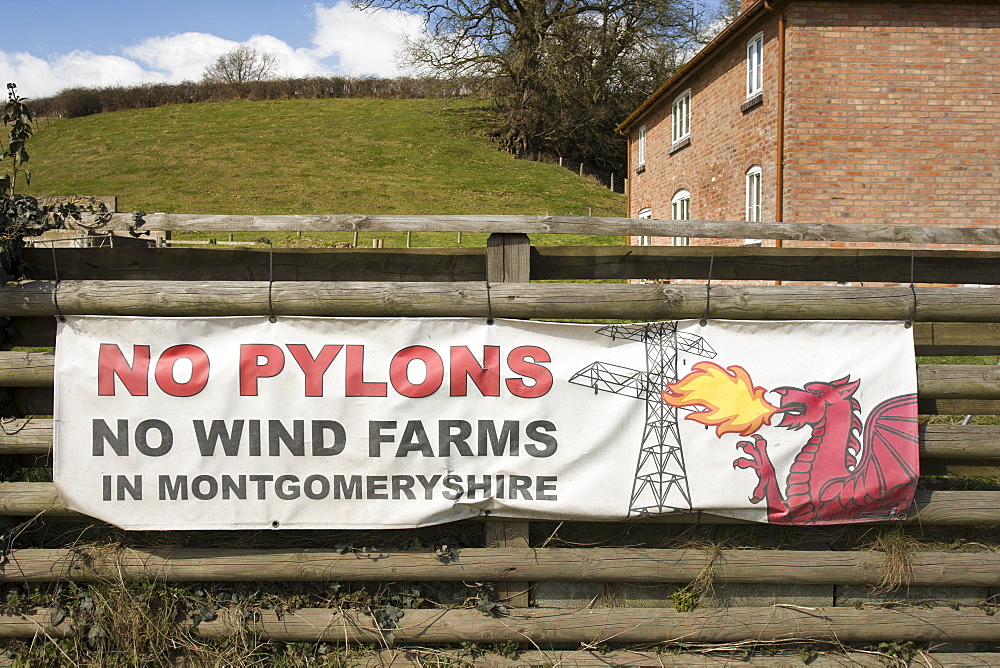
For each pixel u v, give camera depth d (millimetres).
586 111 46031
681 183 17859
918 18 11883
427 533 4035
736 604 4055
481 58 43094
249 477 3812
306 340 3814
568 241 21094
